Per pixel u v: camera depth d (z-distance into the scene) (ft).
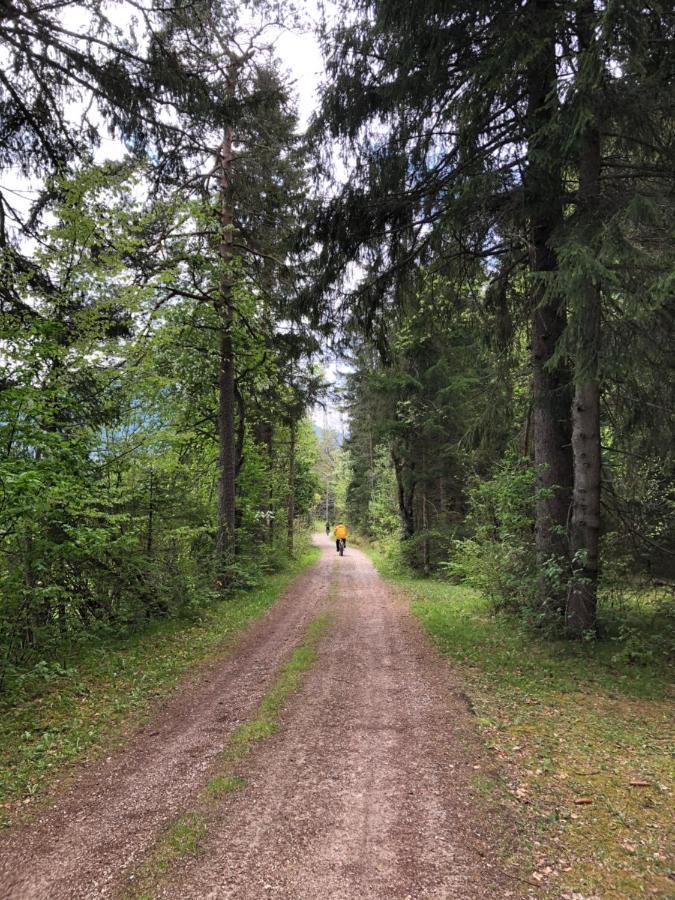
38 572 23.63
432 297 31.91
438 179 25.68
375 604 41.34
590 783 12.60
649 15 16.38
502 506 31.14
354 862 9.78
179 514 38.19
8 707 18.63
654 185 20.90
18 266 24.39
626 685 19.69
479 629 29.17
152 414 35.50
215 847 10.35
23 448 21.01
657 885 9.00
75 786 13.15
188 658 25.46
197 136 29.30
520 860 9.73
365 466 121.39
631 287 17.84
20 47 20.89
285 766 13.83
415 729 16.11
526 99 23.39
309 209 28.37
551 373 26.76
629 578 26.00
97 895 9.04
